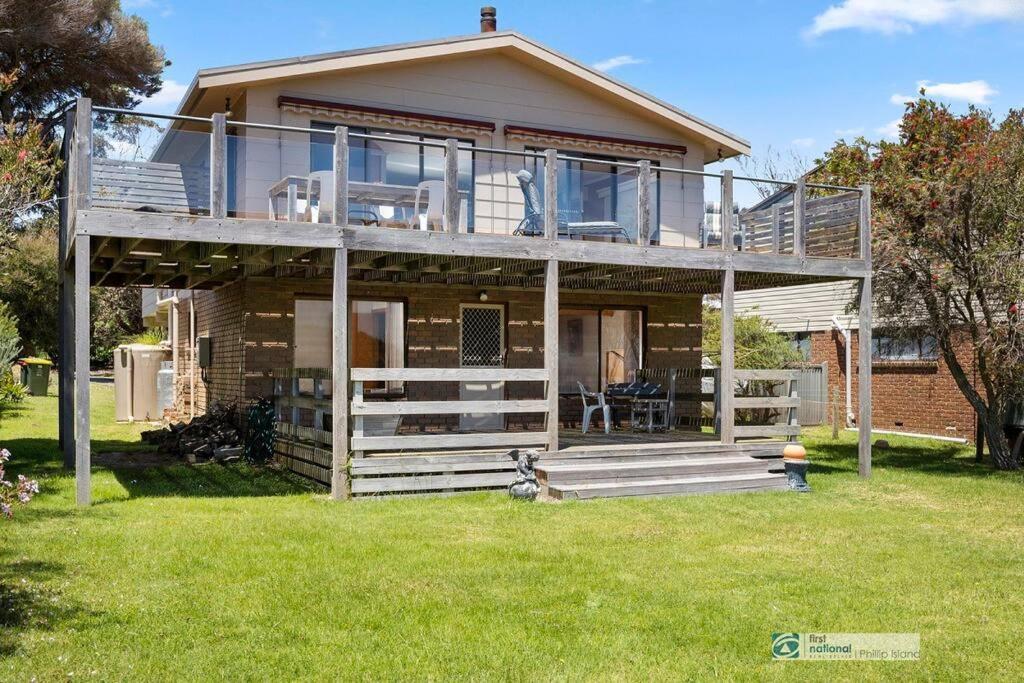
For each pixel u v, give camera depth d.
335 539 8.22
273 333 14.31
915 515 10.09
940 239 14.39
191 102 13.90
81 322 9.49
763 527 9.19
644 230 12.38
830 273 13.31
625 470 11.30
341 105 13.83
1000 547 8.44
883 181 14.58
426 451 11.92
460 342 15.59
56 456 13.61
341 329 10.56
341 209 10.63
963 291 15.30
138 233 9.66
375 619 6.00
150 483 11.53
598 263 11.97
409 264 12.98
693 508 10.18
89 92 20.11
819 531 9.05
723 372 12.63
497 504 10.23
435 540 8.30
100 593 6.36
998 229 14.11
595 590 6.74
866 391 13.41
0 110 18.64
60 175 13.26
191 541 7.93
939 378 19.30
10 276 21.44
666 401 15.49
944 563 7.76
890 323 15.77
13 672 4.92
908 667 5.34
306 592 6.53
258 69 13.12
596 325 16.86
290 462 12.88
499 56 15.26
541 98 15.59
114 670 5.03
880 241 14.41
